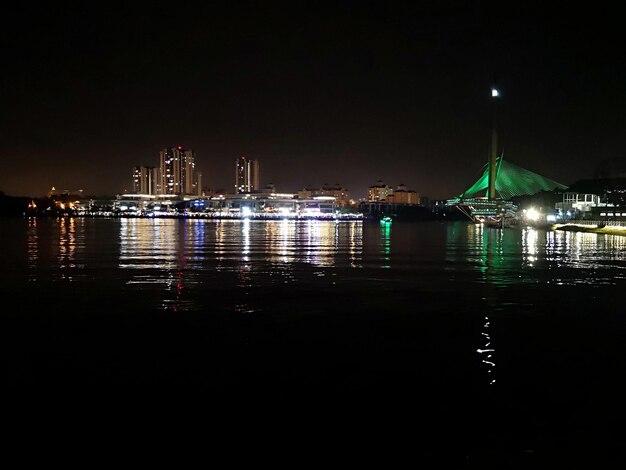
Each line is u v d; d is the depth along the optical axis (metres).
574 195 130.88
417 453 8.95
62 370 13.13
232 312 20.64
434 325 18.31
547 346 15.50
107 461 8.75
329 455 8.91
